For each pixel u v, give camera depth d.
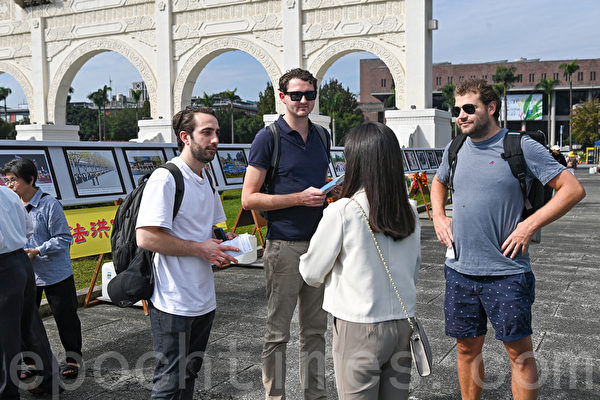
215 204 3.03
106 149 7.59
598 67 79.50
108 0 30.00
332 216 2.27
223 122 79.81
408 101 24.84
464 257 3.02
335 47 25.98
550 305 5.64
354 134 2.29
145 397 3.67
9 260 3.22
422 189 13.09
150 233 2.58
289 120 3.29
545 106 83.81
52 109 32.00
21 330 3.51
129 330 5.09
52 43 31.77
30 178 3.98
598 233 10.66
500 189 2.89
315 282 2.35
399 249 2.30
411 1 24.31
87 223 6.34
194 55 28.64
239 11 27.55
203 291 2.77
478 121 2.90
